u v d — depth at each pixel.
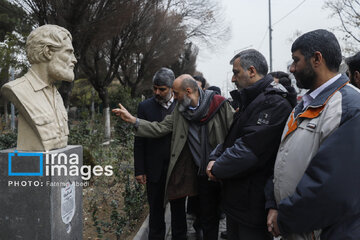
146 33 12.52
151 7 11.10
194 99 2.64
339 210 1.32
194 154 2.69
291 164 1.55
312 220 1.37
